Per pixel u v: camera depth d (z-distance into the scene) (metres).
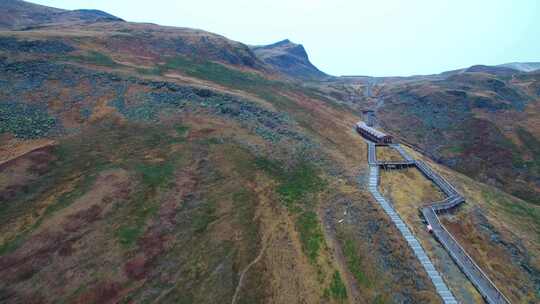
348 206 37.84
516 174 69.69
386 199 39.41
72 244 28.00
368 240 32.25
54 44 60.59
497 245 34.94
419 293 25.70
